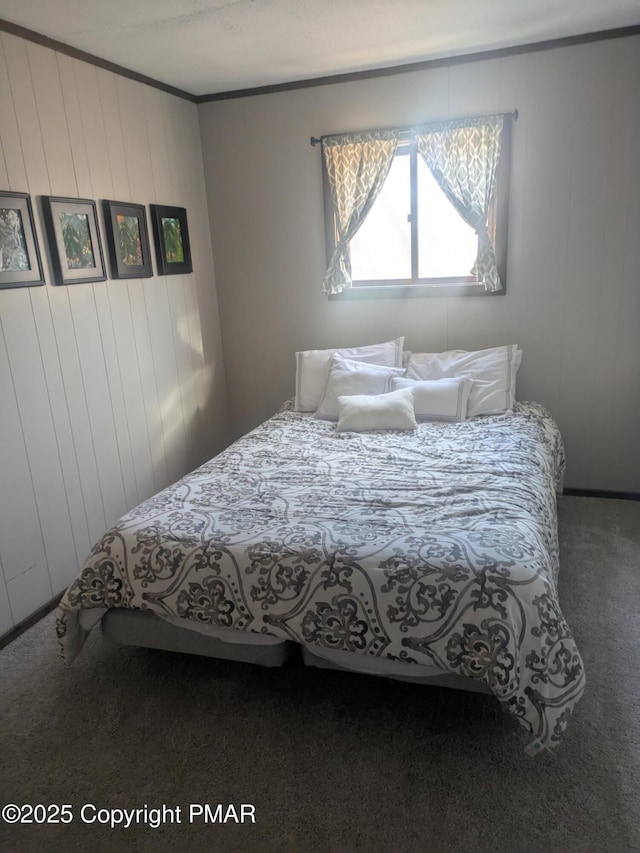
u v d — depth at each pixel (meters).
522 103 3.21
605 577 2.71
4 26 2.41
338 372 3.49
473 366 3.41
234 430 4.31
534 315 3.49
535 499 2.26
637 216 3.19
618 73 3.04
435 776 1.73
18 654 2.38
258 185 3.79
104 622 2.14
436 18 2.69
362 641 1.79
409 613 1.75
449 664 1.70
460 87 3.28
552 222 3.33
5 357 2.46
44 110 2.62
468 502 2.19
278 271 3.91
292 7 2.48
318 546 1.92
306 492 2.38
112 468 3.14
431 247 3.62
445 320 3.65
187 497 2.37
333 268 3.69
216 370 4.11
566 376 3.52
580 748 1.80
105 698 2.10
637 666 2.14
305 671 2.19
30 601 2.64
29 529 2.62
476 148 3.27
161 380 3.52
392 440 3.02
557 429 3.38
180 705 2.05
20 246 2.51
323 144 3.54
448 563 1.79
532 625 1.69
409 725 1.92
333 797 1.68
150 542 2.05
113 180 3.06
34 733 1.95
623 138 3.11
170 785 1.75
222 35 2.74
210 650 2.04
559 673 1.69
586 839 1.53
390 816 1.62
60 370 2.76
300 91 3.55
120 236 3.10
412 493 2.32
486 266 3.39
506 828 1.57
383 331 3.79
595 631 2.34
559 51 3.09
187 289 3.74
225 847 1.56
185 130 3.65
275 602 1.87
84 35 2.63
